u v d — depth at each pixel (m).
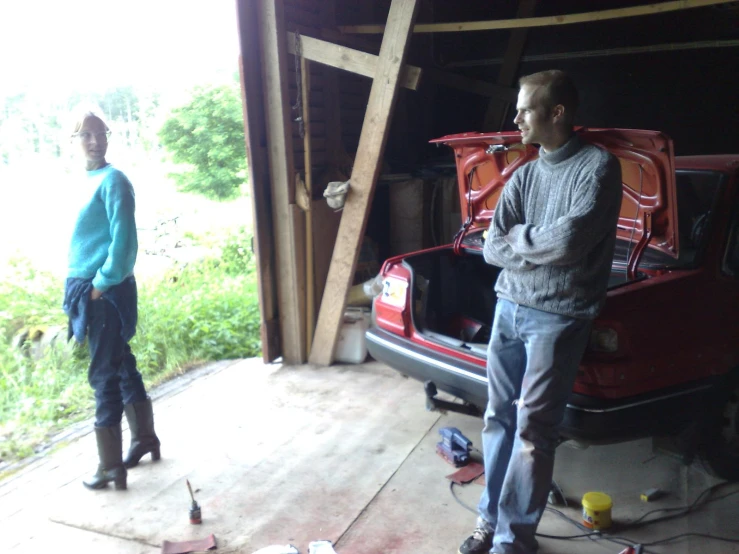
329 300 4.57
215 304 5.73
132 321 3.09
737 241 2.93
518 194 2.41
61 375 4.57
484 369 2.88
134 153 12.48
